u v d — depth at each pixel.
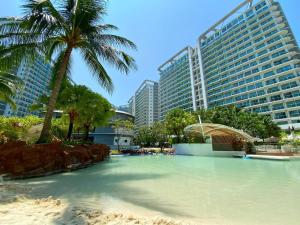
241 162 16.94
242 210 4.22
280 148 31.08
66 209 3.90
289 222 3.55
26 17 9.73
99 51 11.76
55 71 13.12
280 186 6.63
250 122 45.41
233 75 81.81
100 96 19.36
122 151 34.25
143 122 148.00
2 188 5.71
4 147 8.69
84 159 13.54
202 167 12.98
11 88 15.61
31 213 3.59
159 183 7.28
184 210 4.25
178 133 38.06
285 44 66.75
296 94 62.91
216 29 96.81
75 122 19.86
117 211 4.13
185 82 108.81
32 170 8.96
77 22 11.79
